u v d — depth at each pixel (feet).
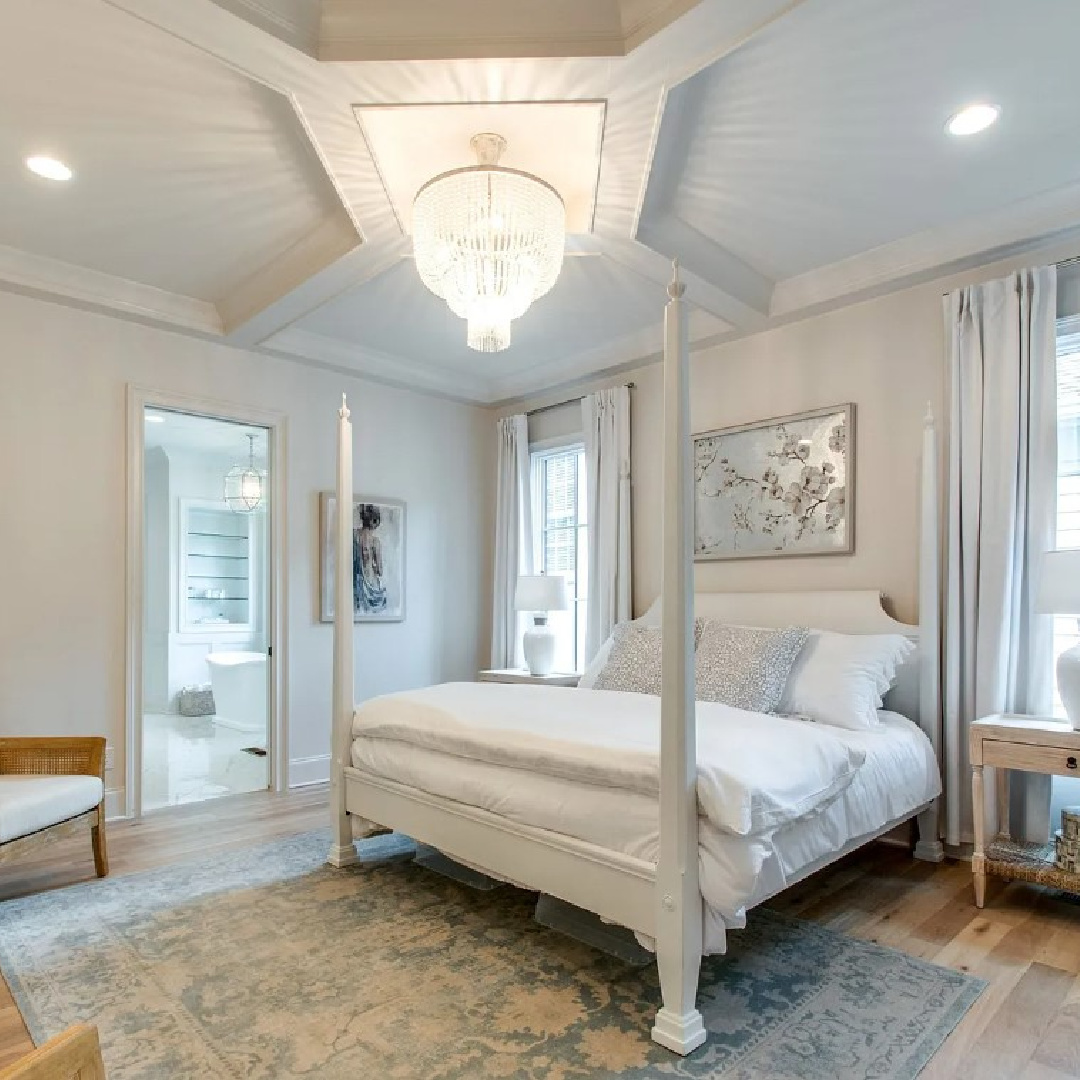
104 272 11.94
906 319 11.70
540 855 7.66
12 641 11.77
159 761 17.85
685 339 6.92
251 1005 6.82
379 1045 6.21
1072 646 9.46
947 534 10.86
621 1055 6.08
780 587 13.15
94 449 12.67
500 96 7.21
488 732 8.55
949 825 10.59
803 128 8.14
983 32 6.70
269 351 14.62
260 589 27.43
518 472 17.90
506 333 9.04
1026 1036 6.33
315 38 6.54
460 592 18.25
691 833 6.40
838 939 8.18
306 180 9.18
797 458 12.93
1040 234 9.89
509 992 7.06
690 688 6.50
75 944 8.06
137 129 8.07
